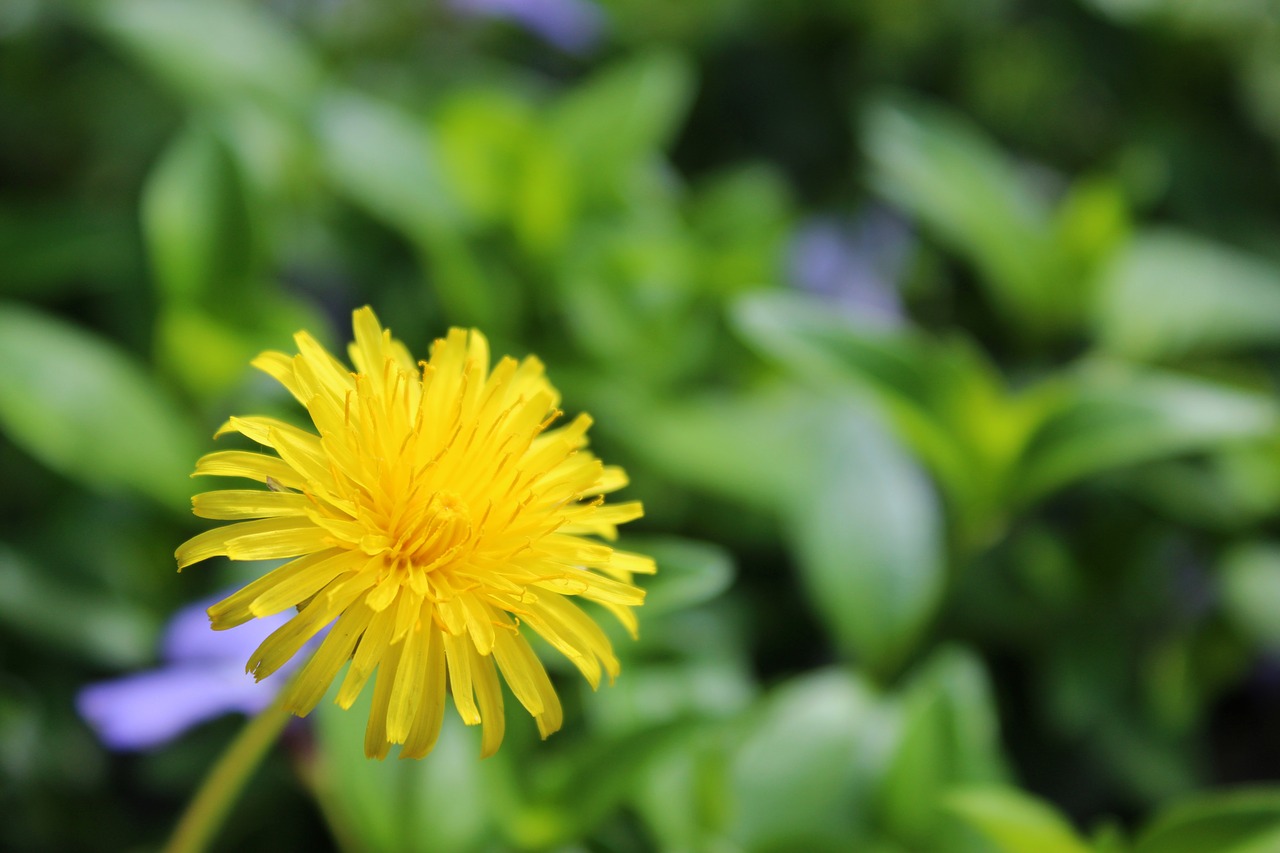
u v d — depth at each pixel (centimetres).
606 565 33
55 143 46
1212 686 44
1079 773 43
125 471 39
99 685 39
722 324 45
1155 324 45
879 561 41
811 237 48
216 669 38
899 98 49
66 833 39
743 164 49
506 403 34
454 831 37
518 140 43
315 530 33
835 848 38
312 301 44
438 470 33
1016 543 44
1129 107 51
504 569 33
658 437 41
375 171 42
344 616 33
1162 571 45
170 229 40
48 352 39
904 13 50
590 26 48
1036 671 44
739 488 41
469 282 42
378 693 32
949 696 39
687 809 38
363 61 49
